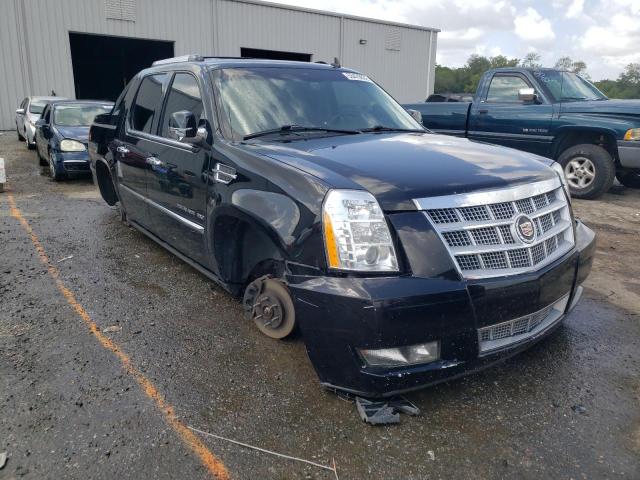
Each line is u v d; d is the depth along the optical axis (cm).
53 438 248
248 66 416
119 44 2658
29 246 554
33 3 1953
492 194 271
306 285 259
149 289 435
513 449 245
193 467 230
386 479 226
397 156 308
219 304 405
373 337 242
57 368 309
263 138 356
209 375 303
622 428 262
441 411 274
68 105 1084
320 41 2673
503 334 277
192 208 385
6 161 1254
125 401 277
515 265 271
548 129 838
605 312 404
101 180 632
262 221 292
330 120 396
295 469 230
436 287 246
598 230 651
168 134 429
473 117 924
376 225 251
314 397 282
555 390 294
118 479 223
